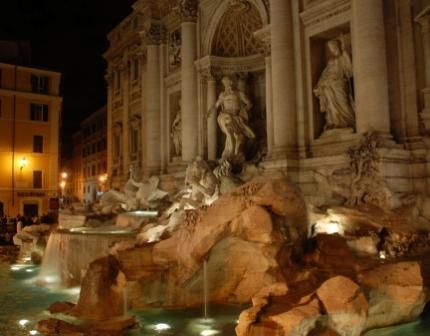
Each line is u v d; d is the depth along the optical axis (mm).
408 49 17219
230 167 22750
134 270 13758
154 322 12359
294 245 13039
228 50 27609
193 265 13383
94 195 67750
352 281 10234
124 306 13312
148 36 32438
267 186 13297
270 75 22547
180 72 30172
